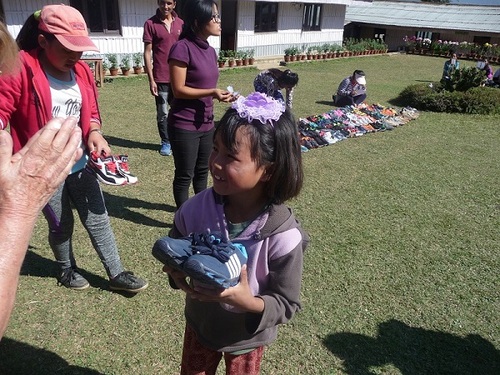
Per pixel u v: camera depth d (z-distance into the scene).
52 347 2.46
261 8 17.92
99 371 2.33
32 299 2.82
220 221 1.48
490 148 7.30
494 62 23.86
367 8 30.83
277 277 1.44
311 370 2.45
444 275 3.49
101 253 2.83
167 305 2.88
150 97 9.47
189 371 1.74
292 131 1.34
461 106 10.10
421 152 6.85
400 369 2.51
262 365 2.46
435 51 25.36
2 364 2.31
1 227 1.00
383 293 3.19
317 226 4.15
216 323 1.58
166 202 4.38
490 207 4.92
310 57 19.05
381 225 4.28
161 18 5.29
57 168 1.06
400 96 11.22
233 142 1.29
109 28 12.62
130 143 6.17
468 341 2.78
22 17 11.05
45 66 2.35
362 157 6.40
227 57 15.40
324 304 3.01
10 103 2.23
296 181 1.38
